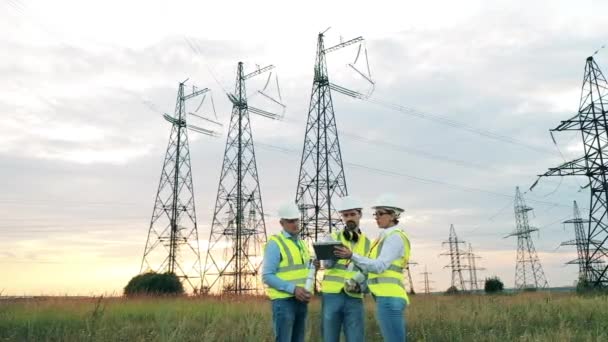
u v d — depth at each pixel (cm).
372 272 608
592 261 3650
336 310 671
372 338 1102
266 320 1293
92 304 1834
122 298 2166
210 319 1530
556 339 982
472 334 1102
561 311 1569
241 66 5531
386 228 638
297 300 678
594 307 1630
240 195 5131
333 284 677
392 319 604
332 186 4244
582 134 3859
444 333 1155
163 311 1571
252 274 4959
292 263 684
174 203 5606
